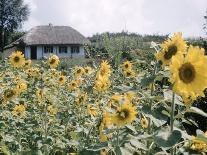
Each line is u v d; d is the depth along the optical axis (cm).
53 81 1070
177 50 381
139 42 2056
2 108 797
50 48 6588
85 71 1057
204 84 322
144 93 386
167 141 308
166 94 369
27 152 507
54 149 601
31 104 937
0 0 8444
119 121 420
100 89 594
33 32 6656
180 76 324
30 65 1276
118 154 384
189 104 348
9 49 6725
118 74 1062
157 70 409
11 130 700
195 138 321
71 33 6794
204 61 322
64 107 834
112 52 1496
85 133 595
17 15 8512
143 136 340
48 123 715
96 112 664
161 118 360
